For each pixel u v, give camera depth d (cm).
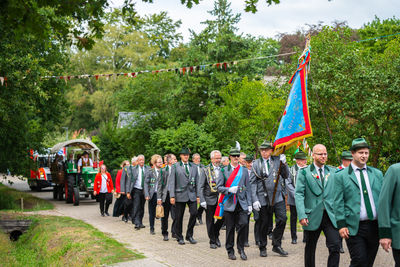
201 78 2741
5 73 1464
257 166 873
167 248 927
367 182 554
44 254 997
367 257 548
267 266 746
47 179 2962
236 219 836
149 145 2714
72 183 2088
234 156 822
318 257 809
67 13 668
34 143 2214
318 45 1709
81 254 853
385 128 1573
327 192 631
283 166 881
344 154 859
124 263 769
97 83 5953
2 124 1938
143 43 5853
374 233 546
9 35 1395
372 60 1678
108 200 1586
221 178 826
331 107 1675
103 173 1591
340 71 1584
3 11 619
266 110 1958
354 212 549
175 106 2936
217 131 2325
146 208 1873
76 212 1712
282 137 852
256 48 2956
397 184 491
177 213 984
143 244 980
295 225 963
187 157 996
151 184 1143
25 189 3328
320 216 626
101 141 3266
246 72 2755
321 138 1662
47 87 2048
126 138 2961
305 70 854
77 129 6206
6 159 2059
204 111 2834
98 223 1373
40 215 1504
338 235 620
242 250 813
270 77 4069
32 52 1636
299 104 852
